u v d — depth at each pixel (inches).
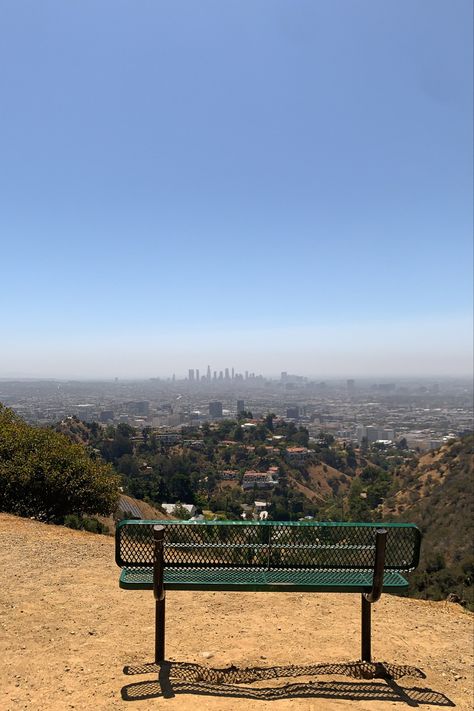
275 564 150.2
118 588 213.6
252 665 145.0
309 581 143.1
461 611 223.9
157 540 135.3
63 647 153.5
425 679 141.6
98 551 282.2
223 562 150.3
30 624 170.7
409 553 150.9
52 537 316.8
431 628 187.0
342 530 150.6
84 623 173.6
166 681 132.0
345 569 149.6
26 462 465.4
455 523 1374.3
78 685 129.6
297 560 150.3
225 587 140.2
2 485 456.4
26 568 239.3
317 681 135.2
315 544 150.5
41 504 476.1
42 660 144.3
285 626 177.6
